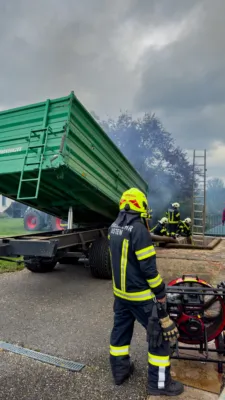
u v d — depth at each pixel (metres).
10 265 7.75
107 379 2.93
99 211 6.89
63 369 3.09
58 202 6.37
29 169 4.63
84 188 5.48
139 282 2.68
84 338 3.76
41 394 2.71
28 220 16.34
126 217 2.80
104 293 5.54
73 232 6.34
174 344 2.99
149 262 2.56
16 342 3.65
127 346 2.88
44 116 4.66
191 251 7.56
